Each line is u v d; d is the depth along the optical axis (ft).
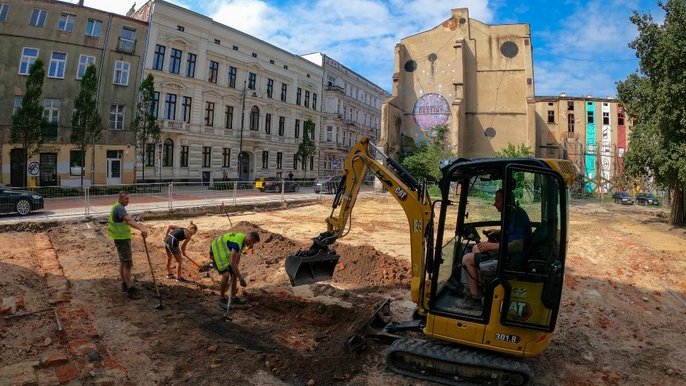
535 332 16.07
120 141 105.70
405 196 18.88
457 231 19.20
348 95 197.77
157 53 115.03
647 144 54.70
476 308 17.49
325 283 30.12
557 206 16.44
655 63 52.24
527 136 106.01
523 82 108.78
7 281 25.13
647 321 25.58
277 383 16.51
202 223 54.60
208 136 128.77
